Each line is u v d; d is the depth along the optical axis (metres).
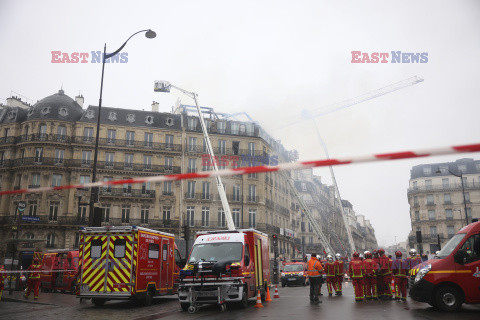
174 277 15.50
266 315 10.03
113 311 11.81
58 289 21.84
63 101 48.88
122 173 47.47
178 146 50.38
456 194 74.00
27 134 47.16
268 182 55.66
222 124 54.78
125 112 50.28
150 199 47.28
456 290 10.10
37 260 15.85
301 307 12.09
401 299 13.88
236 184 51.44
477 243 10.30
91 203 16.70
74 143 46.47
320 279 13.40
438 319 8.58
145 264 13.26
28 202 45.00
